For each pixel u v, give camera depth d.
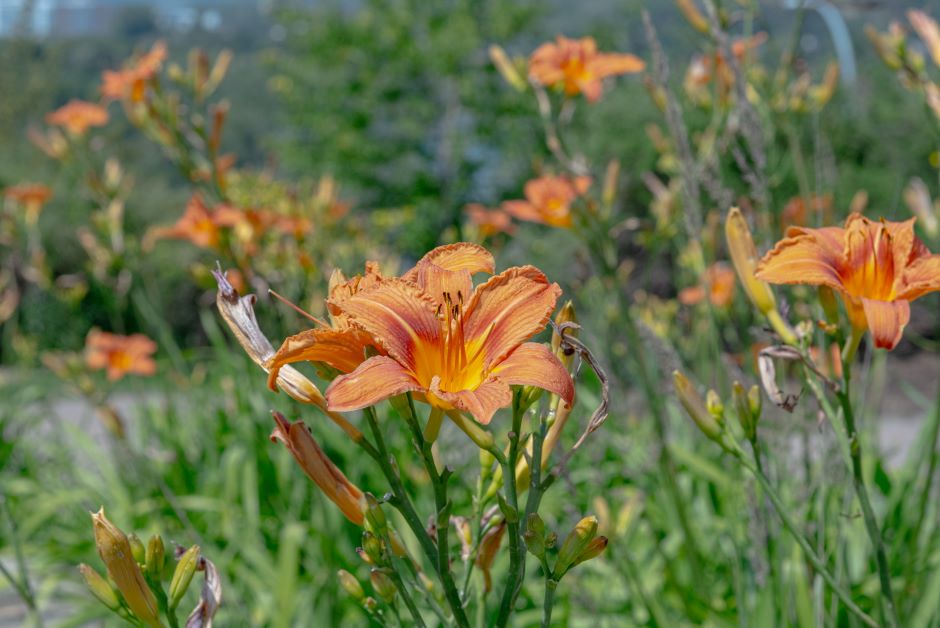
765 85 3.37
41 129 23.23
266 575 4.04
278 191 5.36
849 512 2.54
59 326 10.36
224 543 4.86
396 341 1.33
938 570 3.03
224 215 3.88
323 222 4.86
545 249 8.59
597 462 3.38
